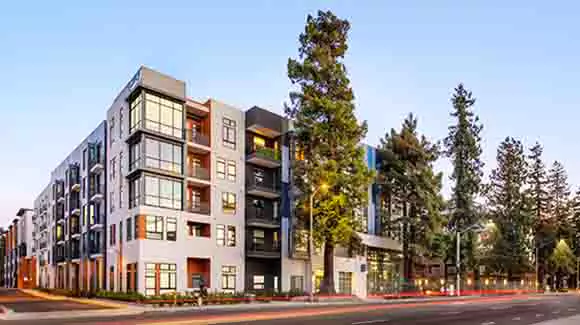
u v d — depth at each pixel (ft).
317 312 92.17
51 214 263.70
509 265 272.51
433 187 196.85
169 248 142.61
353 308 107.24
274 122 174.81
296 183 161.07
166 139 146.92
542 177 326.85
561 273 341.41
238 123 169.68
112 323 67.26
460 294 215.51
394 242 211.00
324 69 159.43
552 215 329.52
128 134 151.64
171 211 145.07
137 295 127.85
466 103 239.71
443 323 71.10
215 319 73.05
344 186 155.63
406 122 203.41
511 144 291.99
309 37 163.12
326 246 159.84
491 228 272.51
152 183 142.41
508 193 285.43
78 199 212.84
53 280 250.16
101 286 171.32
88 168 192.44
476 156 234.17
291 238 172.55
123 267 147.43
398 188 200.44
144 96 142.92
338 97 161.58
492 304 128.06
